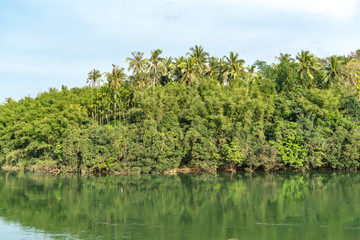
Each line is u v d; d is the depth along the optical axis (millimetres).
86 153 53125
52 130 60406
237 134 55125
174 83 68438
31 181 46938
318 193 36062
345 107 60781
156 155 52562
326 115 56938
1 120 73688
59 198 34375
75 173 55594
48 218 26609
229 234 22062
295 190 38031
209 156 53906
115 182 45250
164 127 56719
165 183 44219
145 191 38156
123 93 70438
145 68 76938
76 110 62844
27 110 72375
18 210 29312
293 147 52875
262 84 68250
